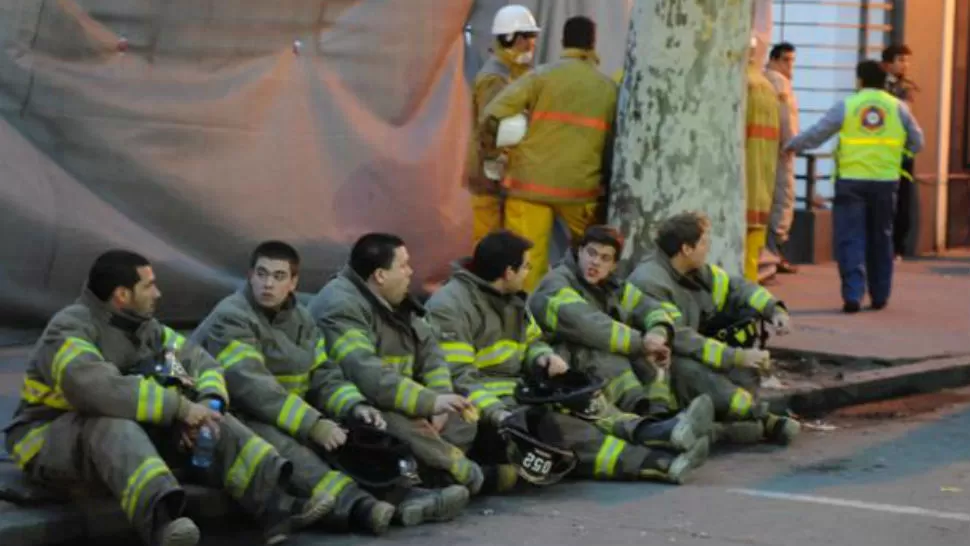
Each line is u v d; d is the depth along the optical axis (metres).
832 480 10.02
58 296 12.22
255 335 8.80
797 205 20.59
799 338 14.33
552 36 15.38
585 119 12.76
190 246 12.91
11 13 12.01
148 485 7.69
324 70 13.60
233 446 8.26
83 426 7.95
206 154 12.91
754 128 14.30
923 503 9.38
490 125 12.81
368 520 8.50
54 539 7.95
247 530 8.66
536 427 9.88
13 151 11.98
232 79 13.05
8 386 10.78
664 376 10.76
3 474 8.44
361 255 9.34
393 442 8.70
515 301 9.91
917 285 18.50
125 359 8.23
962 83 22.42
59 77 12.22
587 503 9.35
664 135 12.43
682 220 10.94
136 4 12.53
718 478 10.05
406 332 9.41
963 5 22.23
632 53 12.60
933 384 13.31
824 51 20.64
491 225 13.53
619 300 10.81
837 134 16.67
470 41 14.85
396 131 14.04
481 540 8.48
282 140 13.33
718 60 12.45
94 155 12.41
